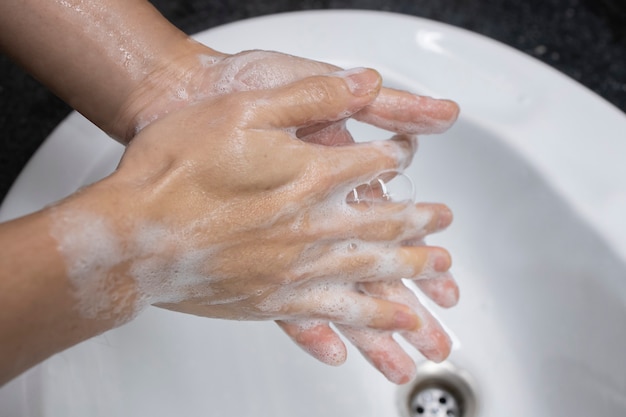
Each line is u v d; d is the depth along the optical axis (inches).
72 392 21.9
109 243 18.5
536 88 24.9
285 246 20.2
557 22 30.2
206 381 24.6
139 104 22.0
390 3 31.0
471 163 25.6
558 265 24.4
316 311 21.5
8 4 21.3
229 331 25.6
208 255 19.5
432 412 25.6
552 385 24.6
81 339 19.2
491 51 25.4
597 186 23.5
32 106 29.0
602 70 29.1
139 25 22.0
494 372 25.6
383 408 25.5
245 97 19.8
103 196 18.7
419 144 25.9
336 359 22.1
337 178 20.2
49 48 21.8
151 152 19.5
